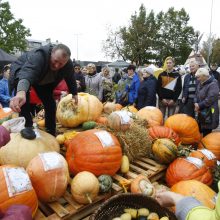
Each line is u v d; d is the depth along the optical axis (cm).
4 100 551
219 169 273
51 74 271
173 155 270
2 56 995
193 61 508
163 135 302
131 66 574
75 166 236
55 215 195
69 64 291
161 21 3731
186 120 340
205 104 425
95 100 355
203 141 348
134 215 191
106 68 673
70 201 208
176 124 338
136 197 194
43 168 194
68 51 249
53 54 246
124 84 578
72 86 313
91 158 229
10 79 262
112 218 189
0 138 165
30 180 189
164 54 3684
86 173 210
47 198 198
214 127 434
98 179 221
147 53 3506
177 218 154
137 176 242
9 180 176
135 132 279
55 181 194
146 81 552
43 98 306
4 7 2272
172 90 548
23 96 219
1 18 2262
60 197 212
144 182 230
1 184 173
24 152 230
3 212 150
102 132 250
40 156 204
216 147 335
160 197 171
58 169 197
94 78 632
